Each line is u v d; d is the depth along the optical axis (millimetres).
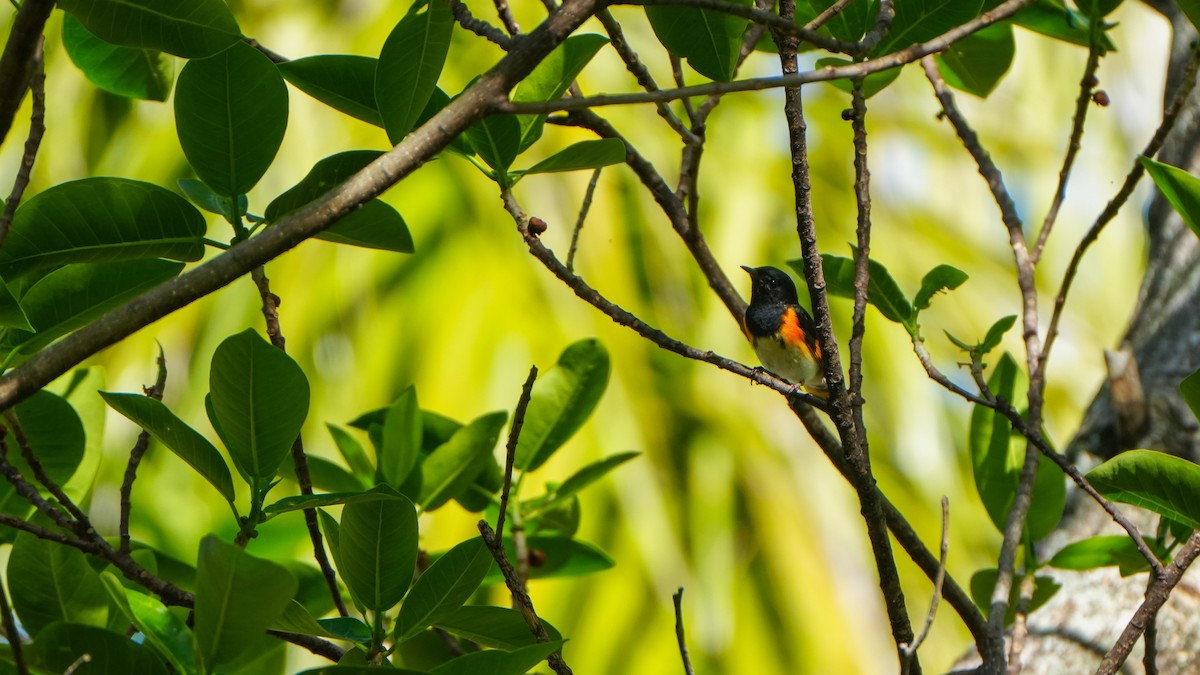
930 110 16562
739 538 12852
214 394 3494
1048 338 5039
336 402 12531
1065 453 5973
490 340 12656
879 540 3910
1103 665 3709
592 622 12188
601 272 13305
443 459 5465
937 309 14914
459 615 3703
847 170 15383
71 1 3557
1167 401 5617
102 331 3055
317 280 13250
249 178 3857
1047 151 16531
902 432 13977
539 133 4258
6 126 3271
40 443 4453
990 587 5316
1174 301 6141
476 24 3584
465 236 13352
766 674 12164
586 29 14328
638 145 14195
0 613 2992
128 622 3988
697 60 4355
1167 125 4805
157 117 13953
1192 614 5055
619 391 13023
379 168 3203
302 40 14156
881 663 12664
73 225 3756
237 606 2865
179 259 3918
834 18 4781
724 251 13617
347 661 3609
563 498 5633
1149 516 5477
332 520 4004
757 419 13523
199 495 11445
